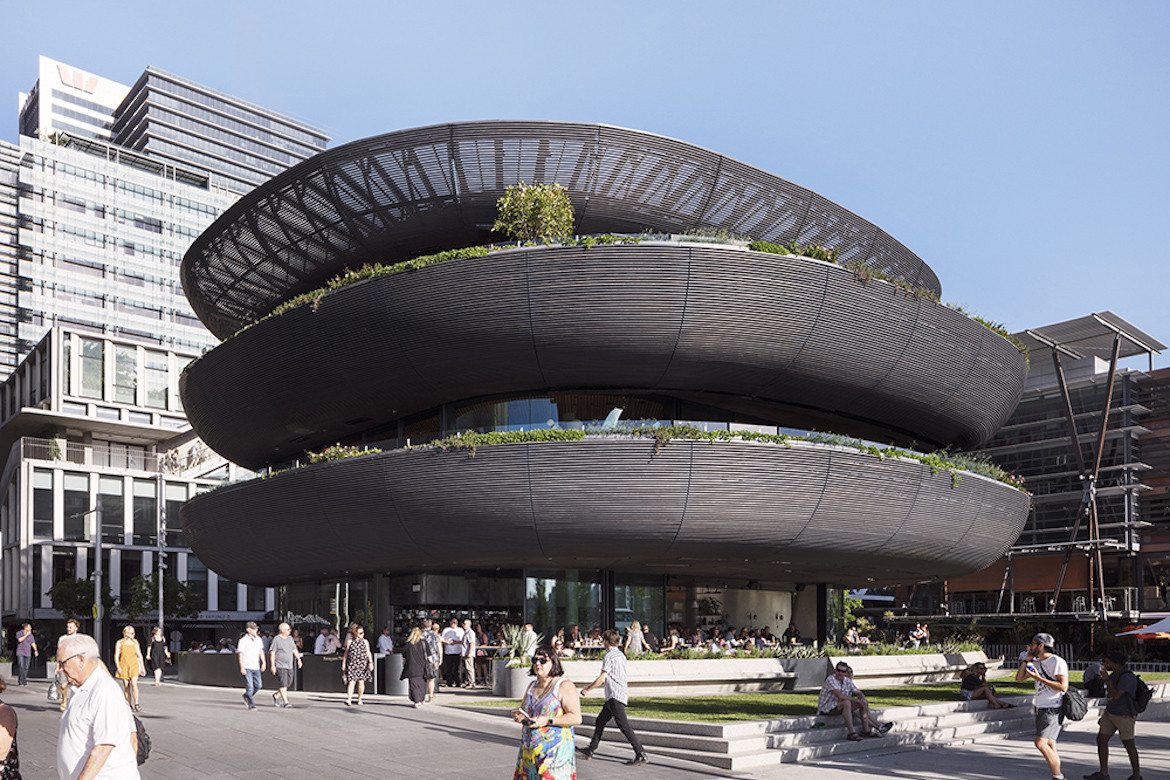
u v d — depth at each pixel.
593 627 27.98
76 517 62.62
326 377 26.56
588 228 27.14
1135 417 54.97
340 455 25.55
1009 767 13.42
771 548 24.20
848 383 25.89
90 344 66.31
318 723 15.37
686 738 13.88
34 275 96.94
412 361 24.77
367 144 25.50
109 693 5.46
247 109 158.75
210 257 32.91
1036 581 55.88
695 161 25.70
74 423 65.25
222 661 27.61
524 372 24.48
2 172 108.88
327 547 26.72
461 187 26.19
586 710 17.84
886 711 16.62
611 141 25.12
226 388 29.88
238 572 32.88
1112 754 15.16
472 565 26.62
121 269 102.69
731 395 26.31
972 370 28.39
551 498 22.86
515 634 22.53
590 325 23.02
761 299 23.20
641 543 23.52
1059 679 11.68
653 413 26.52
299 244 29.88
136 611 54.41
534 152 25.39
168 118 150.38
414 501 23.84
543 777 7.39
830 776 12.30
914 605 60.94
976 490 27.80
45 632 60.41
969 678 19.98
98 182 102.56
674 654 23.31
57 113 159.00
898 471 25.22
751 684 23.59
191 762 11.73
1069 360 57.81
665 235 23.42
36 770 11.25
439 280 23.34
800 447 23.42
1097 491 53.75
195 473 68.06
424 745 13.40
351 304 24.59
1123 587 52.19
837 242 29.42
